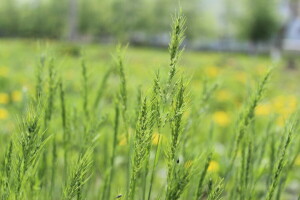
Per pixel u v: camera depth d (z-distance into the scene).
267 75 0.64
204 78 0.75
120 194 0.52
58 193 0.73
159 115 0.49
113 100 0.70
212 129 0.80
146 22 22.75
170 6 22.58
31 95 0.63
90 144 0.64
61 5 23.77
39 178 0.69
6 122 1.12
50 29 23.67
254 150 0.72
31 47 8.12
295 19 23.47
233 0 23.25
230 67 7.77
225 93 3.41
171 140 0.49
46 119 0.67
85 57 0.75
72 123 0.73
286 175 0.71
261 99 0.64
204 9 24.12
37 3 24.02
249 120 0.65
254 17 19.34
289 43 23.17
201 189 0.60
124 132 0.65
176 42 0.47
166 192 0.50
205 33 24.72
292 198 1.60
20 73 4.05
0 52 6.92
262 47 21.30
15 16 25.67
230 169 0.69
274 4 19.70
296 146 0.73
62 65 0.70
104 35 21.92
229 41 24.50
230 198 0.70
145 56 9.55
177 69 0.48
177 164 0.51
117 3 21.33
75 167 0.50
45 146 0.65
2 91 3.27
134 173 0.50
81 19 22.39
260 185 0.92
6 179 0.51
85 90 0.73
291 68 9.82
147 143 0.49
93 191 0.80
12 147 0.52
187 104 0.49
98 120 0.69
